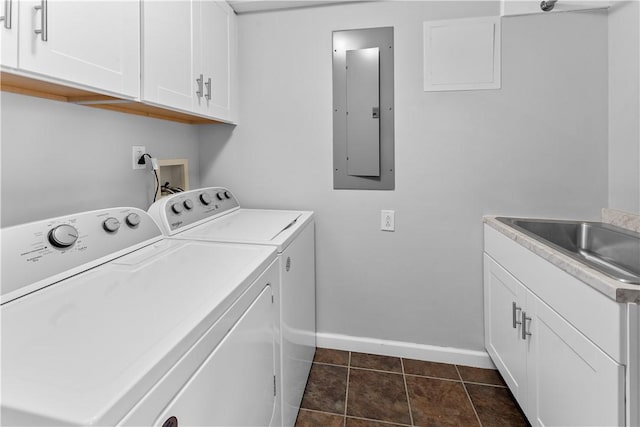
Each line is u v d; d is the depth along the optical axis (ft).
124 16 3.64
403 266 6.46
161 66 4.25
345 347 6.81
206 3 5.43
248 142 6.88
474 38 5.78
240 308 2.90
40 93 3.67
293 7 6.46
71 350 1.86
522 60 5.66
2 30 2.47
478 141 5.93
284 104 6.66
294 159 6.71
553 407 3.82
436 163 6.13
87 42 3.17
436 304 6.39
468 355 6.27
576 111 5.55
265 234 4.60
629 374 2.76
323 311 6.88
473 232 6.10
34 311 2.35
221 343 2.53
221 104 6.00
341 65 6.34
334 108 6.44
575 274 3.33
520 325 4.66
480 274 6.15
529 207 5.83
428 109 6.06
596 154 5.53
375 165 6.32
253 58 6.71
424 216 6.27
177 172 6.32
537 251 4.08
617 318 2.78
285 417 4.36
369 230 6.53
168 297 2.58
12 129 3.47
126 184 5.02
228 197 6.48
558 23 5.51
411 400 5.40
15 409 1.44
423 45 5.98
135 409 1.61
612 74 5.32
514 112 5.76
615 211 5.19
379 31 6.13
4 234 2.66
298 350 5.15
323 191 6.64
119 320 2.21
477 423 4.89
